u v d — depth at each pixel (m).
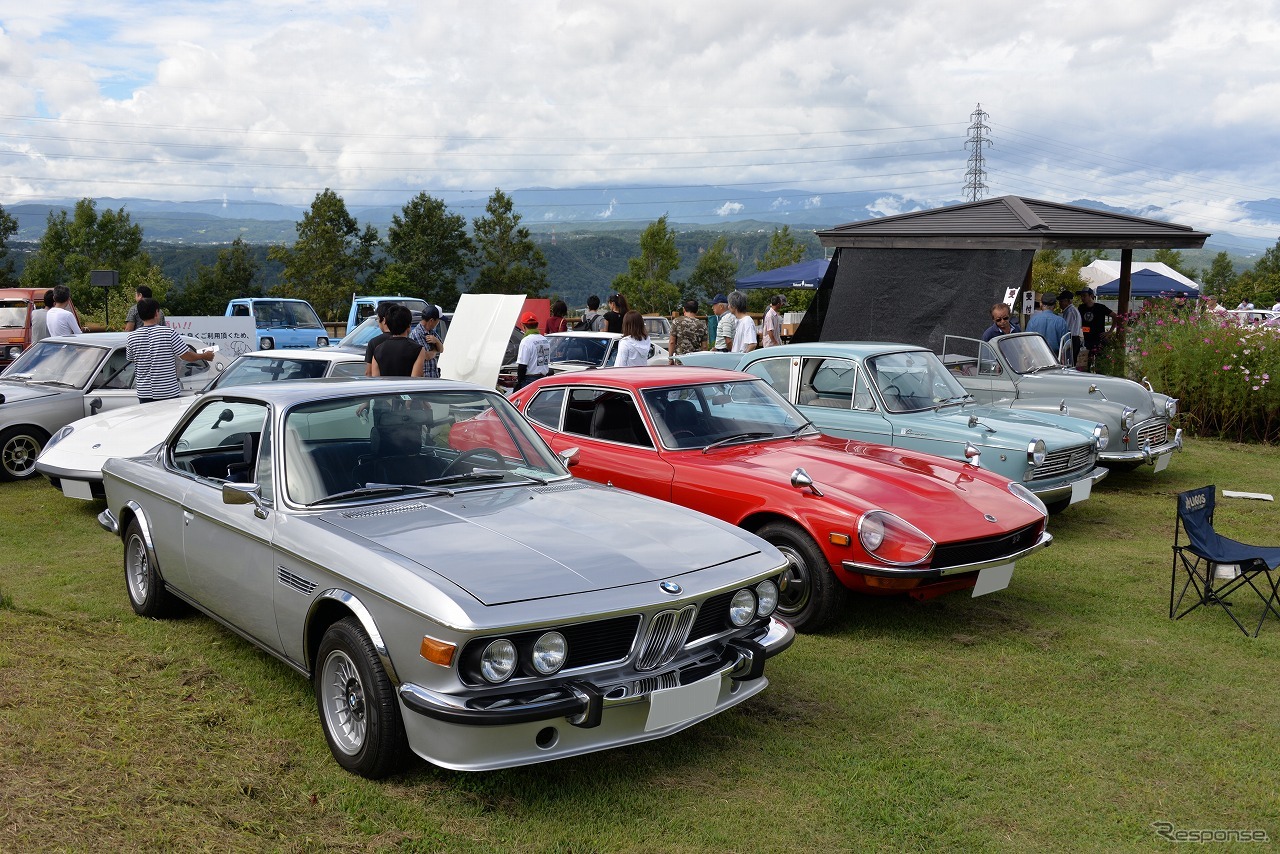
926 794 3.65
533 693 3.27
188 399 8.74
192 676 4.43
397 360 7.76
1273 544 7.53
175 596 5.25
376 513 3.97
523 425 4.93
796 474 5.34
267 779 3.48
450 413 4.68
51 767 3.22
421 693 3.22
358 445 4.32
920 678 4.82
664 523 4.13
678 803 3.53
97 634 4.96
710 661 3.67
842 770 3.82
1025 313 13.54
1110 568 6.91
